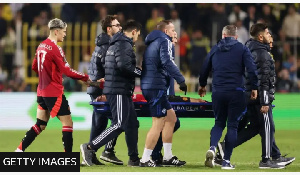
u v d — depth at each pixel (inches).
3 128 2059.5
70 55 2103.8
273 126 1107.9
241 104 1061.8
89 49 2101.4
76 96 2021.4
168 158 1131.3
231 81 1058.1
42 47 1079.6
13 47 2284.7
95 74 1183.6
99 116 1173.7
